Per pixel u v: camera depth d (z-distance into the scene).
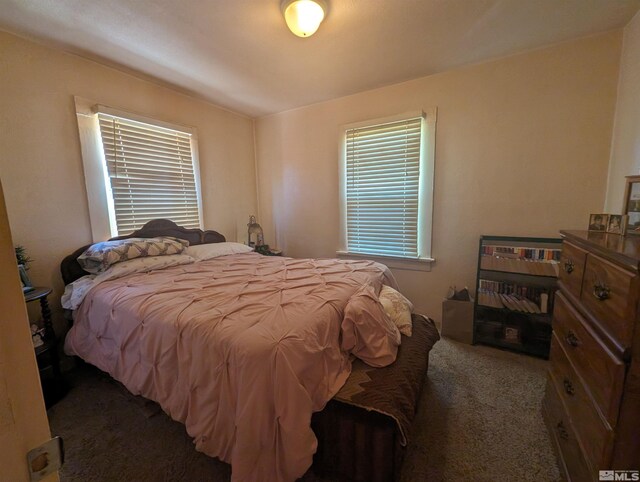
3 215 0.36
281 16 1.68
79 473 1.25
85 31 1.80
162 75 2.44
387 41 1.96
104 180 2.29
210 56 2.13
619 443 0.79
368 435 1.10
